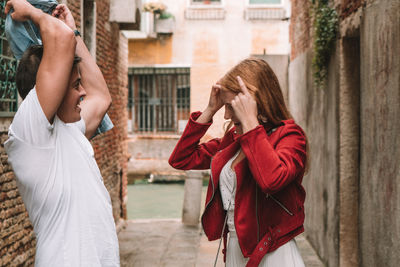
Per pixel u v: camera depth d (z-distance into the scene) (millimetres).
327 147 5738
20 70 1584
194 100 16516
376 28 3693
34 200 1483
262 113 2043
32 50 1609
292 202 1978
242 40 16312
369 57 3912
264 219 1977
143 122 16891
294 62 8695
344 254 5031
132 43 16609
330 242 5500
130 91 16938
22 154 1462
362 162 4137
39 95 1446
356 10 4395
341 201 5031
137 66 16562
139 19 8039
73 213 1489
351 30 4598
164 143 16203
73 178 1517
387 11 3408
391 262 3303
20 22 1604
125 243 7055
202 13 16328
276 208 1978
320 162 6188
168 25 16203
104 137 7027
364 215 4047
